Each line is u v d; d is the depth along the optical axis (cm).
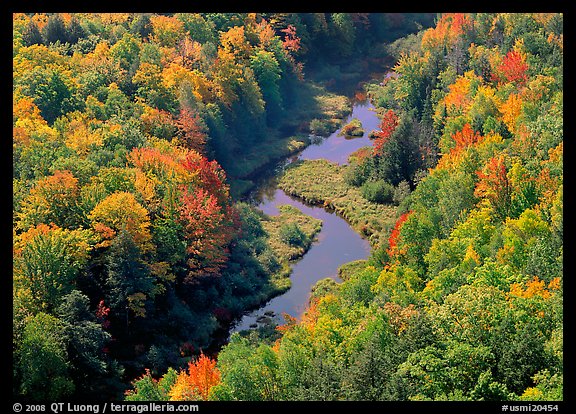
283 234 12744
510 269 8050
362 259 12219
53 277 8912
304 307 11062
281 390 7225
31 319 8244
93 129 12106
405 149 14212
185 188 11175
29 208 9825
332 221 13562
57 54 14188
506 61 14700
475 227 9656
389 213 13462
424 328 6962
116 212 9856
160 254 10400
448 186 10825
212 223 10825
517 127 12269
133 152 11350
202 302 10650
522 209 10050
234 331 10462
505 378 6456
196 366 8269
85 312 8756
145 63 14500
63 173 10131
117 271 9475
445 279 8475
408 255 10125
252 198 14312
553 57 14662
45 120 12425
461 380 6506
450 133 13512
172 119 13750
